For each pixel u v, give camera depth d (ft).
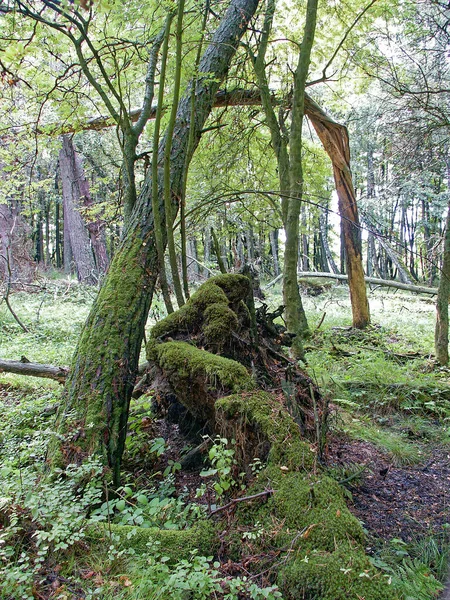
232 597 6.53
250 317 13.30
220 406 9.69
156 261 14.55
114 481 10.86
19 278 47.06
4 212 49.01
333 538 7.20
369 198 57.77
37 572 7.47
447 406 18.26
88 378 11.70
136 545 8.07
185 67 15.62
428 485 12.43
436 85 26.32
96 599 6.88
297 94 20.68
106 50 17.60
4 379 21.01
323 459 11.11
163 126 18.30
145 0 14.56
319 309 40.29
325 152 34.37
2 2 12.86
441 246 30.45
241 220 32.27
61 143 22.41
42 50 15.14
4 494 8.98
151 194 15.17
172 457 12.63
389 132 28.76
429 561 9.10
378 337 28.76
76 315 35.81
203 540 8.08
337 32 29.55
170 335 12.85
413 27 26.30
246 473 9.28
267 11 22.33
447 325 22.38
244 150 30.58
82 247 58.29
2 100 18.75
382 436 15.21
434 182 62.49
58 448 10.56
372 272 95.71
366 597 6.21
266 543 7.62
